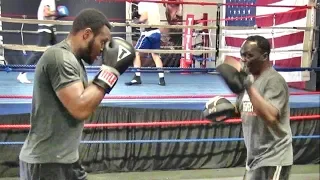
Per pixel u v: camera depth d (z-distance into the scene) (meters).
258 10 6.91
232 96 4.17
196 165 4.01
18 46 3.80
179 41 7.91
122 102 3.80
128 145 3.84
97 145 3.78
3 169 3.60
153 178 3.74
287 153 2.00
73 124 1.51
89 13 1.48
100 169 3.81
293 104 4.10
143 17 4.93
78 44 1.49
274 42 6.27
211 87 5.35
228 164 4.08
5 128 3.50
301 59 5.60
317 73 5.65
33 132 1.52
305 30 5.25
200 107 3.93
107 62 1.44
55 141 1.50
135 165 3.89
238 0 7.57
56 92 1.43
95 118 3.71
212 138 3.96
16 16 7.32
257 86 1.98
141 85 5.27
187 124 3.89
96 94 1.41
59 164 1.51
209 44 7.85
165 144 3.91
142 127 3.83
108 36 1.50
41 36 4.66
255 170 2.06
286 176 2.03
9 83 5.04
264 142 2.02
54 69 1.43
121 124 3.60
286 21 5.96
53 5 4.63
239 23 7.64
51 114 1.48
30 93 4.27
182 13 8.40
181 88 5.14
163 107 3.84
